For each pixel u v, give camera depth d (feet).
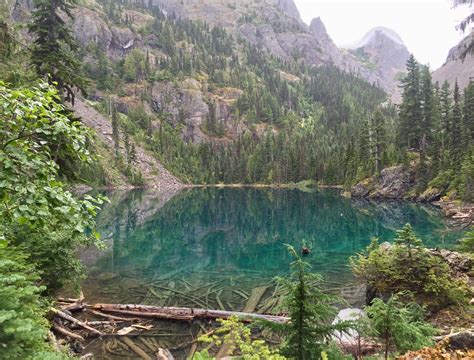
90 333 33.68
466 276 38.50
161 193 281.95
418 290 34.63
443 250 43.86
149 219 134.82
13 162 12.38
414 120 236.84
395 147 244.22
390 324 19.72
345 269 60.13
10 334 13.02
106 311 39.29
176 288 50.60
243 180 416.67
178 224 126.00
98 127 378.73
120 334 33.91
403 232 35.76
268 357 14.82
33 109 13.10
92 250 76.02
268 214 157.28
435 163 191.42
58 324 33.58
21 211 12.17
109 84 530.27
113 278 54.90
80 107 398.01
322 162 361.10
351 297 44.19
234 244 90.74
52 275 33.71
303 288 16.80
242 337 31.99
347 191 256.93
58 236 32.30
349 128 491.72
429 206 163.22
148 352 30.71
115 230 107.76
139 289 49.55
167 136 453.99
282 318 36.17
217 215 155.22
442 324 30.48
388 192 209.36
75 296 43.37
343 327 17.35
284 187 363.76
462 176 153.28
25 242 31.42
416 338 19.81
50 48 51.31
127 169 324.19
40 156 13.57
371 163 240.94
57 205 13.37
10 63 40.37
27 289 15.93
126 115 501.56
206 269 63.16
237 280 55.36
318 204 192.54
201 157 453.99
